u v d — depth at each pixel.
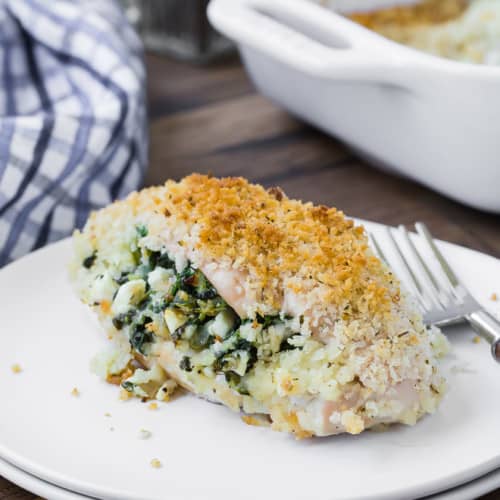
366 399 0.48
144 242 0.52
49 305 0.56
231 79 0.82
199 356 0.50
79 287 0.55
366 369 0.48
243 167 0.71
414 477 0.46
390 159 0.68
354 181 0.70
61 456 0.48
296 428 0.48
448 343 0.52
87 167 0.63
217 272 0.50
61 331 0.54
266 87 0.74
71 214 0.64
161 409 0.50
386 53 0.63
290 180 0.70
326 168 0.71
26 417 0.50
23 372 0.52
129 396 0.51
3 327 0.54
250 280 0.49
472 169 0.63
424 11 0.79
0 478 0.49
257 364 0.49
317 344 0.49
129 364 0.52
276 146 0.73
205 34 0.84
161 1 0.84
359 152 0.71
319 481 0.47
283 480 0.47
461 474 0.46
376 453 0.48
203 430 0.49
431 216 0.66
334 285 0.49
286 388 0.48
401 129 0.65
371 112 0.66
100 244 0.55
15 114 0.70
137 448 0.48
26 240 0.63
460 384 0.50
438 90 0.62
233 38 0.68
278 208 0.53
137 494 0.46
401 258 0.57
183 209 0.52
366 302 0.49
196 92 0.80
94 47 0.69
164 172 0.70
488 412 0.49
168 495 0.46
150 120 0.76
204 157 0.72
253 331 0.49
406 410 0.48
